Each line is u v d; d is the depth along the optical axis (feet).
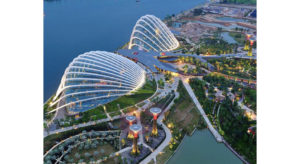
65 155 411.75
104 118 504.84
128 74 610.65
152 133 466.70
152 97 584.81
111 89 572.51
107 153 419.95
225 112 527.81
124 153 421.59
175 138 463.42
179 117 522.88
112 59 631.15
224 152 445.78
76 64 594.24
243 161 421.18
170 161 420.77
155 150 434.71
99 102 549.13
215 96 593.42
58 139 445.37
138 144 444.14
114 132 469.16
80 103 537.65
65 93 546.26
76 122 488.02
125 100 565.53
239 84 643.45
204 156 435.53
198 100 582.76
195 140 471.62
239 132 462.19
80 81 563.89
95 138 452.76
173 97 588.09
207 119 520.83
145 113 525.75
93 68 590.55
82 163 395.55
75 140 443.73
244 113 527.40
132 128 395.55
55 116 510.99
